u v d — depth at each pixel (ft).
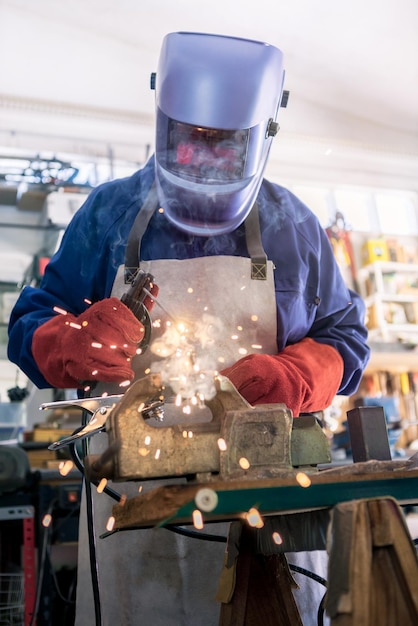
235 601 4.17
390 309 14.93
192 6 13.76
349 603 3.24
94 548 5.32
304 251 6.22
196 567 5.47
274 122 5.65
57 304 6.00
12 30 14.66
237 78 5.35
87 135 14.85
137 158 15.12
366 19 13.46
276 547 4.14
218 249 6.01
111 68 15.07
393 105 15.97
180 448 3.73
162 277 5.79
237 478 3.72
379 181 16.65
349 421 4.57
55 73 14.76
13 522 10.27
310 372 5.31
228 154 5.47
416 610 3.26
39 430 11.51
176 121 5.41
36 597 9.73
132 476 3.61
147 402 4.21
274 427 3.93
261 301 5.84
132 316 4.91
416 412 14.44
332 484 3.38
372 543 3.34
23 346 5.54
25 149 14.58
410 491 3.59
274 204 6.28
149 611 5.44
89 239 6.06
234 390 4.00
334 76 15.30
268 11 13.60
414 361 13.94
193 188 5.53
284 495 3.33
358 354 6.09
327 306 6.25
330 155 16.17
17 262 14.49
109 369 4.75
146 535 5.50
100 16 14.57
